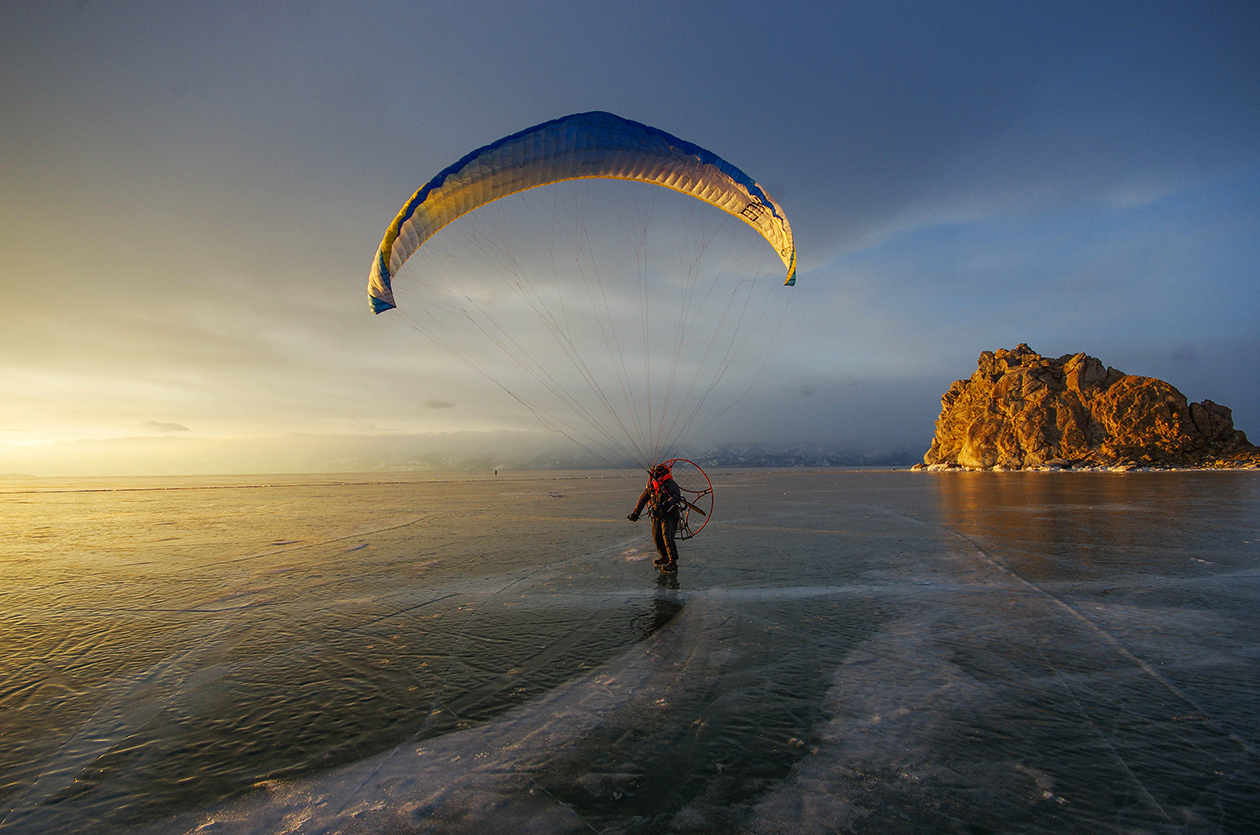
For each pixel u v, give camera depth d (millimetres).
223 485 76000
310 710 5441
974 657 6703
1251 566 11977
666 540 11812
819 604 9180
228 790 4078
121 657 7090
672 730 4910
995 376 109812
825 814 3652
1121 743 4629
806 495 38594
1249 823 3543
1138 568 11883
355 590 10555
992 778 4094
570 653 6984
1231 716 5105
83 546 16422
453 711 5367
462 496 43156
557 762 4387
